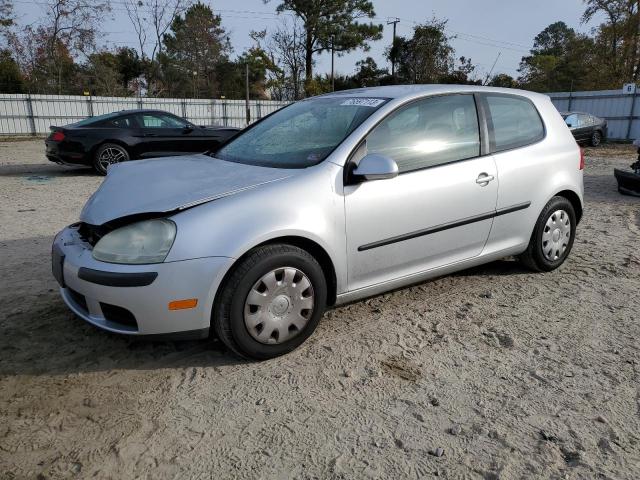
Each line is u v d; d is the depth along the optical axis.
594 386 2.87
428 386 2.87
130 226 2.88
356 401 2.72
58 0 35.25
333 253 3.20
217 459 2.30
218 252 2.80
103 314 2.93
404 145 3.55
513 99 4.34
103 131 10.48
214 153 4.09
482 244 4.04
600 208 7.69
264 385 2.87
